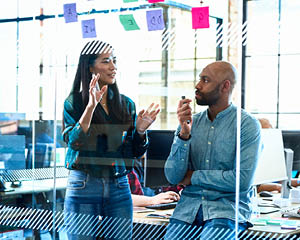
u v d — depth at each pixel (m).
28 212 3.01
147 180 2.61
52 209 2.92
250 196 2.37
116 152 2.70
